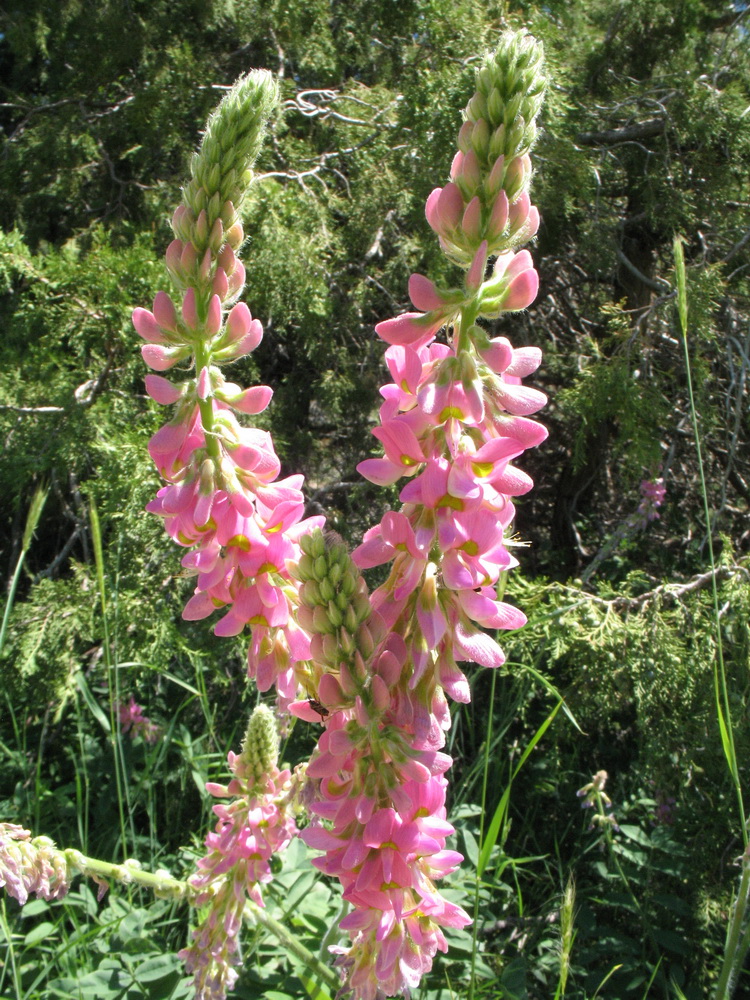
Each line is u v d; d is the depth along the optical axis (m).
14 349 4.96
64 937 3.08
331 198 5.39
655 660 3.78
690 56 5.72
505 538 1.39
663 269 5.85
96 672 4.71
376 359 5.34
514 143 1.19
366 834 1.26
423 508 1.24
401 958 1.41
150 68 6.04
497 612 1.27
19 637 4.26
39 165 6.30
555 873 4.02
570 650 3.98
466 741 4.57
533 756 4.49
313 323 4.92
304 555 1.27
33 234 6.53
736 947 2.01
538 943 3.57
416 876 1.34
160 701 4.57
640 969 3.45
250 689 4.13
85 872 2.05
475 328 1.23
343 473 5.48
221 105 1.44
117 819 3.97
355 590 1.25
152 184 6.33
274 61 6.45
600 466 5.70
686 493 5.64
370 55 6.39
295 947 2.17
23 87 8.12
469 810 3.31
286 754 4.03
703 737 3.81
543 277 5.66
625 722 4.81
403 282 5.41
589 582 5.21
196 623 4.55
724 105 5.12
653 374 5.19
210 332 1.44
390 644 1.29
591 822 3.78
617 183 5.70
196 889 2.23
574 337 5.91
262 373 5.85
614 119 5.63
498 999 2.91
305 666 1.55
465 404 1.20
